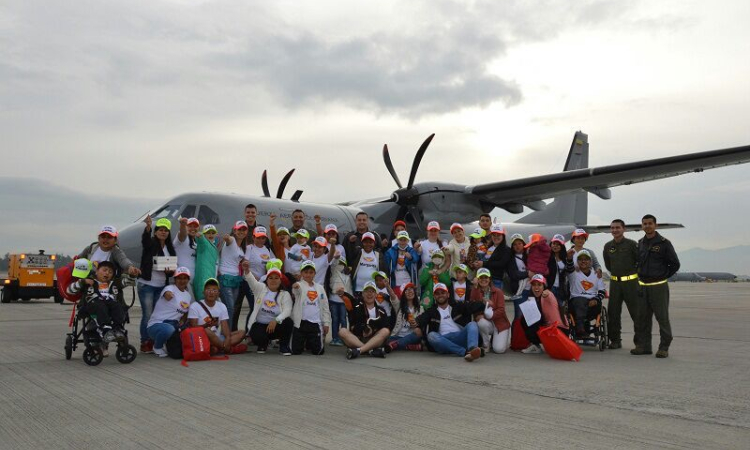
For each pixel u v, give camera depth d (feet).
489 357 23.16
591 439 11.46
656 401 14.85
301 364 21.25
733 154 41.47
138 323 36.37
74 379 17.88
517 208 61.11
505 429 12.22
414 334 24.41
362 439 11.53
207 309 23.13
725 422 12.72
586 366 20.79
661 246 23.18
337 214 50.16
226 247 25.98
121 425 12.51
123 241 39.09
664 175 48.11
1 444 11.14
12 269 65.36
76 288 20.44
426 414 13.53
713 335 30.89
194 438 11.57
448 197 56.03
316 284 24.43
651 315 23.76
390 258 27.35
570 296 26.61
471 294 25.12
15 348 24.95
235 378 18.20
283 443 11.25
